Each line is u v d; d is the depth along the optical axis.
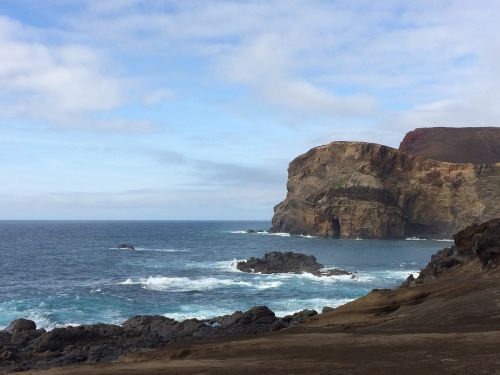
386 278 56.00
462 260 36.84
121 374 12.96
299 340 17.45
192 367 13.44
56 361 22.69
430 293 25.73
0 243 124.12
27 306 38.94
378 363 12.12
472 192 137.12
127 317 35.75
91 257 87.75
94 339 27.28
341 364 12.34
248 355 15.24
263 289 47.81
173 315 36.34
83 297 43.50
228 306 39.50
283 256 69.69
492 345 13.12
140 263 77.25
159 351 18.86
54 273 64.25
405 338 15.48
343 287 48.94
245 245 119.25
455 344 13.71
